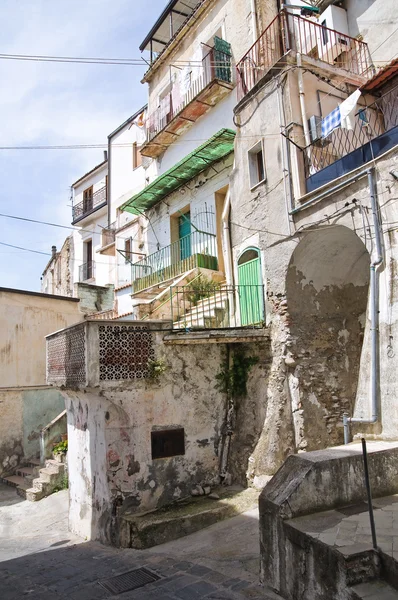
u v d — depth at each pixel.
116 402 8.02
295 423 8.53
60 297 16.67
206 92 13.29
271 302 9.11
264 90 9.77
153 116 16.61
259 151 10.13
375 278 6.88
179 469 8.62
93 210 23.67
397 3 10.91
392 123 9.53
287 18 10.14
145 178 18.02
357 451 5.28
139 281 16.08
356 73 11.08
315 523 4.42
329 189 7.90
